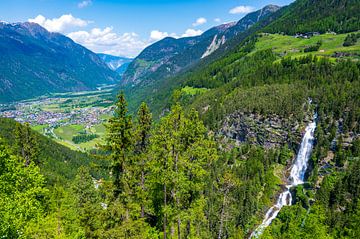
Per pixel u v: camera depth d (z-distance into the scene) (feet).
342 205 318.86
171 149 127.95
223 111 549.54
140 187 126.31
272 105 494.59
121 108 116.98
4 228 80.12
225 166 385.70
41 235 99.40
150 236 136.67
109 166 123.13
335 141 421.18
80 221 139.95
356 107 426.92
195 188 147.02
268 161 433.48
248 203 326.03
